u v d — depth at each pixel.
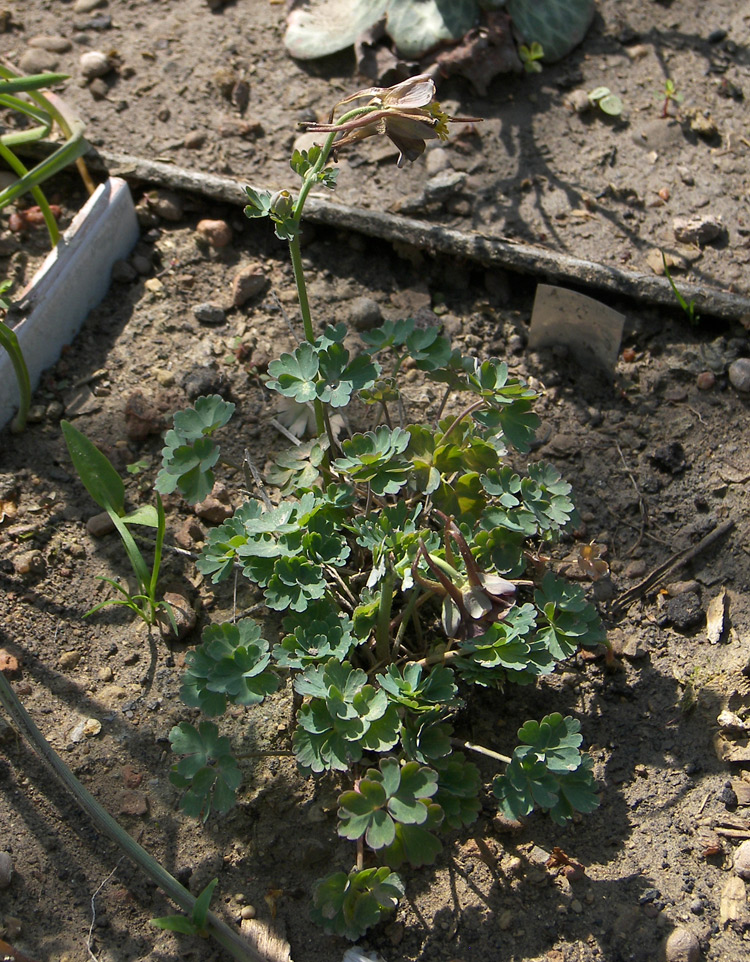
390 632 0.62
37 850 0.58
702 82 0.80
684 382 0.70
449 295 0.74
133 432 0.69
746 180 0.76
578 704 0.62
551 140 0.77
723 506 0.67
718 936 0.57
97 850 0.58
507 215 0.74
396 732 0.56
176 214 0.75
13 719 0.60
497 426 0.64
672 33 0.82
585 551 0.63
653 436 0.69
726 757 0.61
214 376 0.70
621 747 0.61
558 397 0.71
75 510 0.67
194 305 0.73
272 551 0.58
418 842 0.55
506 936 0.57
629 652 0.63
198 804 0.55
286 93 0.79
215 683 0.56
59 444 0.69
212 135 0.77
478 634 0.56
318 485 0.64
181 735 0.56
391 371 0.71
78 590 0.64
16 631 0.63
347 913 0.55
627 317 0.72
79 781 0.59
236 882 0.58
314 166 0.59
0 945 0.55
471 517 0.62
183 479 0.60
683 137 0.77
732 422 0.69
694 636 0.64
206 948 0.57
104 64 0.80
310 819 0.59
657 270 0.72
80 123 0.73
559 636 0.59
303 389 0.59
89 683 0.62
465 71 0.78
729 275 0.72
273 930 0.57
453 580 0.56
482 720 0.62
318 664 0.57
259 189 0.75
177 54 0.81
